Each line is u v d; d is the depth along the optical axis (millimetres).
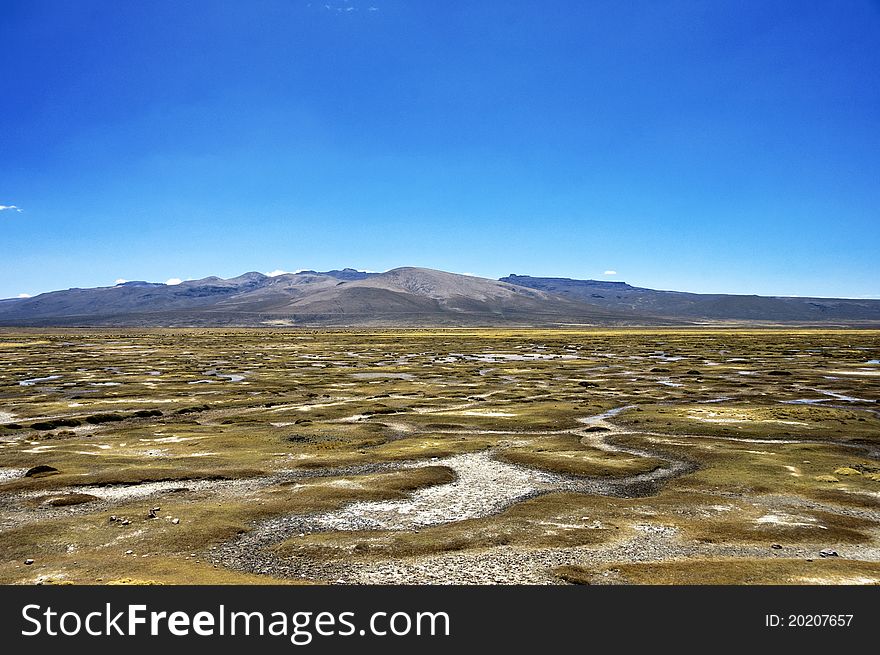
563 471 37062
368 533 26078
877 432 49344
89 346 187000
